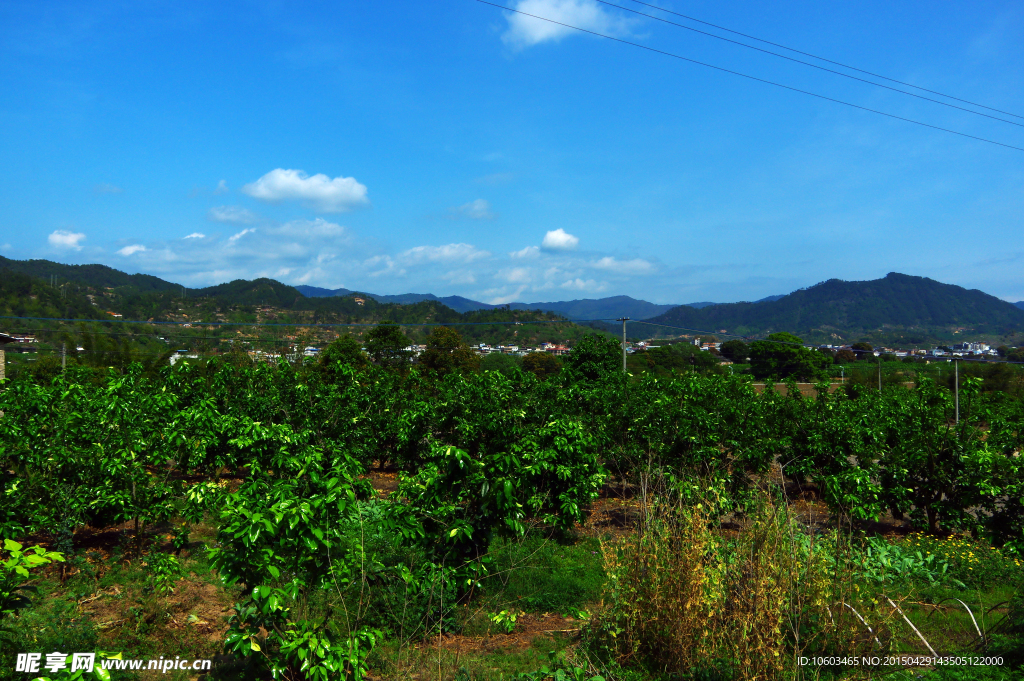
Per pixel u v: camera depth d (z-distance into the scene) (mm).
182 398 12562
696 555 4570
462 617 5648
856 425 9648
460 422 10773
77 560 6238
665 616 4668
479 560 5859
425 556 5836
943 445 9438
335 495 4395
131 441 7551
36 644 4387
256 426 8477
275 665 3914
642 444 10320
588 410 11539
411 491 6145
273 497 4133
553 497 6965
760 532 4684
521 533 6113
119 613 5430
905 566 7215
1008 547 8055
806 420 10367
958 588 6867
